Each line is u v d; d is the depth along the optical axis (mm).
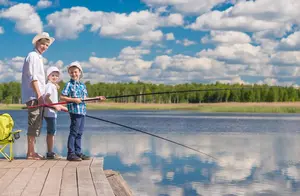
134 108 103000
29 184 5023
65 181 5199
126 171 10586
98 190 4727
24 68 7039
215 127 29891
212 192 8586
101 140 18219
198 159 12656
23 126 27969
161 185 9078
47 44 7184
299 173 10555
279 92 97000
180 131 25531
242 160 12578
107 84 114375
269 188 8977
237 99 95938
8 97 98875
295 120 42438
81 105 6977
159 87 113938
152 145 16250
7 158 6984
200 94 106000
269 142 18609
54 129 7230
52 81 7387
